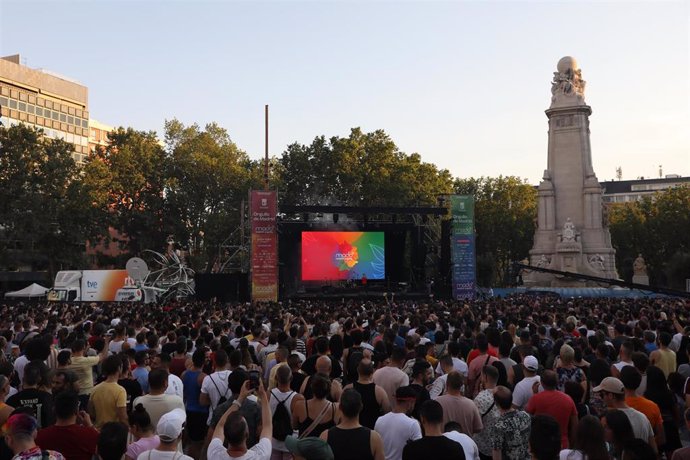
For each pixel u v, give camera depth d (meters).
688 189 87.62
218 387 9.77
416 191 79.50
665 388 9.65
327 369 8.85
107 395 8.51
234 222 75.69
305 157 80.81
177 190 77.56
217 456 6.07
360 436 6.61
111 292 50.88
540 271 57.06
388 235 51.50
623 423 6.59
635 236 89.44
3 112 90.75
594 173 62.38
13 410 7.56
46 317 20.14
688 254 77.94
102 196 72.38
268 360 11.73
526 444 7.72
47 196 65.69
